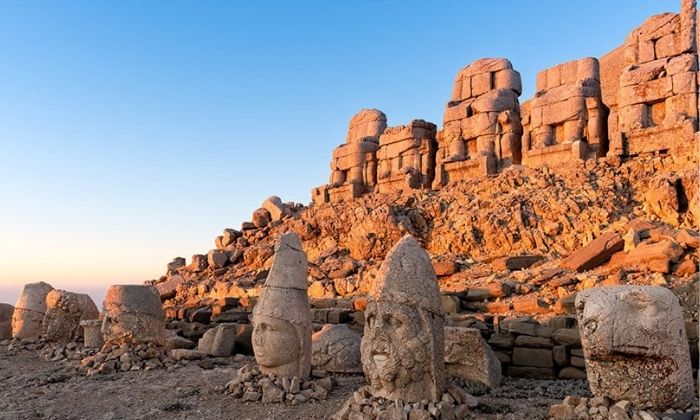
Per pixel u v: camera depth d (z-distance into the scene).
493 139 17.67
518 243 13.65
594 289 5.89
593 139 15.90
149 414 6.89
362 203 18.72
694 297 8.46
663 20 15.07
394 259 6.44
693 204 11.85
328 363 9.39
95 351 11.53
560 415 5.77
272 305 7.94
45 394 8.23
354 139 22.55
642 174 13.88
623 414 5.30
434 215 16.14
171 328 15.02
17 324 13.65
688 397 5.46
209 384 8.63
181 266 21.64
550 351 8.94
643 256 10.42
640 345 5.39
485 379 8.10
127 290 10.72
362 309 12.30
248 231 21.22
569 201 13.70
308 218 19.47
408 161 19.66
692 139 13.27
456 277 12.68
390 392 6.15
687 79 14.16
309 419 6.50
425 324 6.17
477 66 18.73
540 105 16.91
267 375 7.91
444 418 5.81
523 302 10.34
